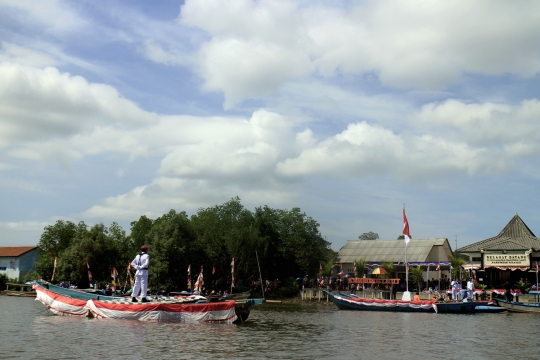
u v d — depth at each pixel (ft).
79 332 92.07
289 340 89.61
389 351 79.71
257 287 259.80
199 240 233.76
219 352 74.43
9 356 67.97
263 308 187.83
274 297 244.01
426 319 138.31
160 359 68.18
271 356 72.54
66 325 102.68
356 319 137.39
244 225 256.32
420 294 196.95
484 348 84.33
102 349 74.33
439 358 74.28
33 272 257.96
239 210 269.64
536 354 78.89
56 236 274.77
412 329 111.65
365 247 278.67
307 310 176.35
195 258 221.05
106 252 231.71
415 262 237.04
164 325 104.88
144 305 111.65
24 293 245.04
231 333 96.12
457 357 75.41
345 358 72.64
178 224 221.46
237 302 116.37
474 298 187.32
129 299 119.24
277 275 266.57
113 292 135.54
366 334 101.35
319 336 96.78
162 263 208.44
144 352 72.79
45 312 135.54
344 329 110.42
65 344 78.28
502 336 100.42
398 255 261.24
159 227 223.71
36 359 66.13
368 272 247.70
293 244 264.31
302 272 264.72
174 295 153.99
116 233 266.16
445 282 234.38
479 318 142.82
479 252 207.92
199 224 254.68
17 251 299.79
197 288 143.64
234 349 77.51
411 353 78.18
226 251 253.65
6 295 245.86
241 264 255.29
